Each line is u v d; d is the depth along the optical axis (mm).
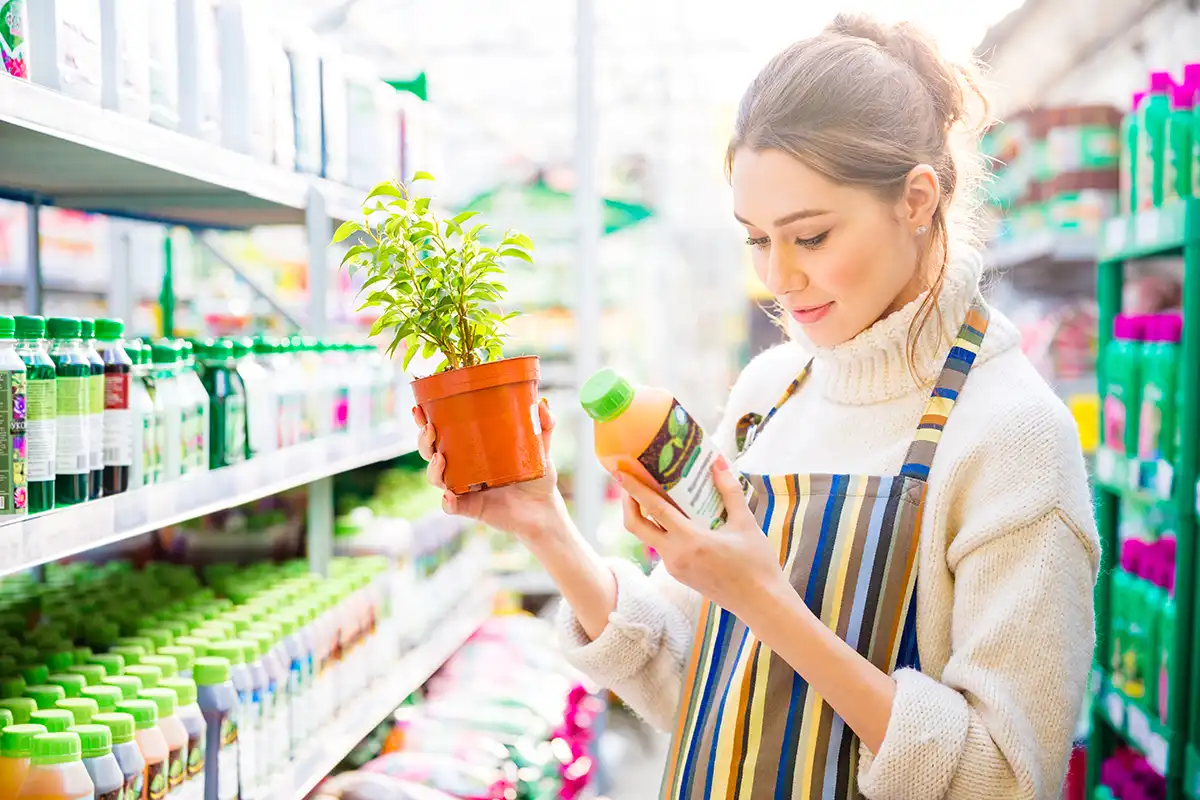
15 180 2111
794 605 1209
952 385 1363
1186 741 2455
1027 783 1183
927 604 1324
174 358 1592
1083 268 4715
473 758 2592
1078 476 1302
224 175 1783
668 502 1206
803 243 1310
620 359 5320
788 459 1516
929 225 1364
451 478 1447
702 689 1452
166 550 2660
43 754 1249
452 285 1447
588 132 3221
